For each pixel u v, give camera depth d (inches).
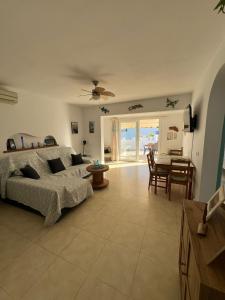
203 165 89.4
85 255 67.9
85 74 102.0
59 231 84.2
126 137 276.2
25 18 51.1
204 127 88.3
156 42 67.0
